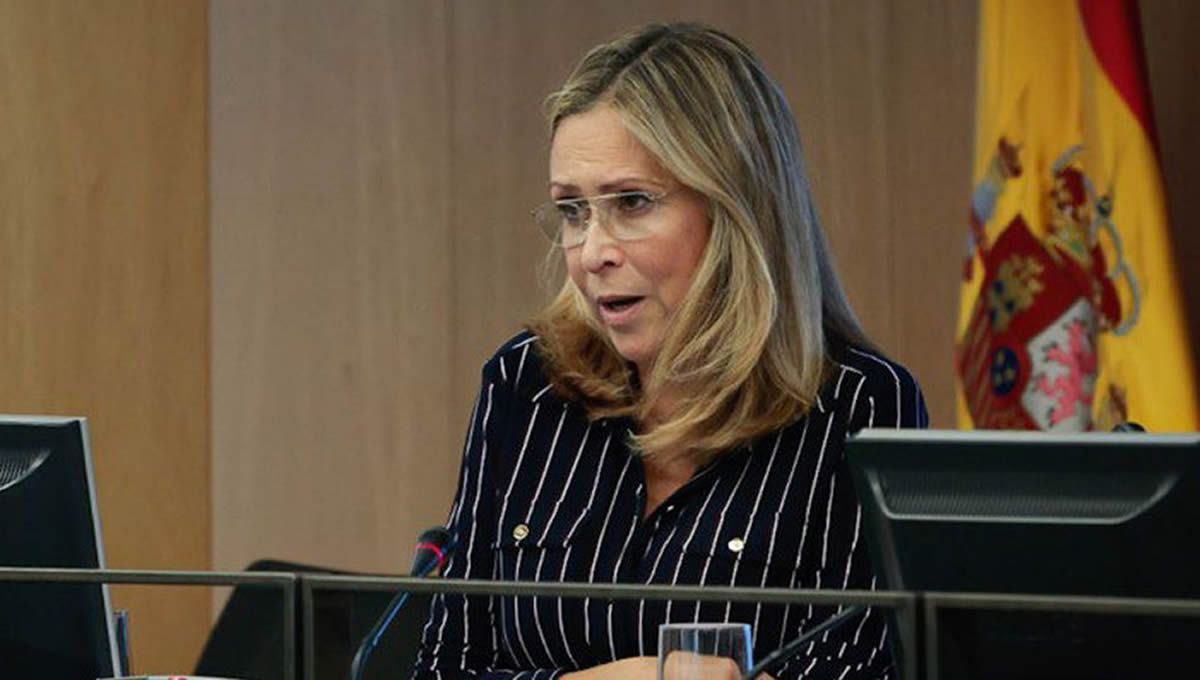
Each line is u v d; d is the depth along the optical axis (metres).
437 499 15.84
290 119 15.84
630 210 7.06
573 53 15.45
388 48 15.78
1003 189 11.91
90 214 15.39
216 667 10.03
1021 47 11.87
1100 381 11.55
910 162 14.59
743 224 7.04
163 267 15.66
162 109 15.66
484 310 15.68
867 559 7.12
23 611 6.49
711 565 7.14
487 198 15.64
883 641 7.09
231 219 15.88
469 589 5.29
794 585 7.16
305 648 5.44
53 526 6.46
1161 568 5.15
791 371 7.17
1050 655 5.17
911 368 14.60
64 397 15.27
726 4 15.09
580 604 7.24
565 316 7.66
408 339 15.80
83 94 15.35
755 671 5.32
